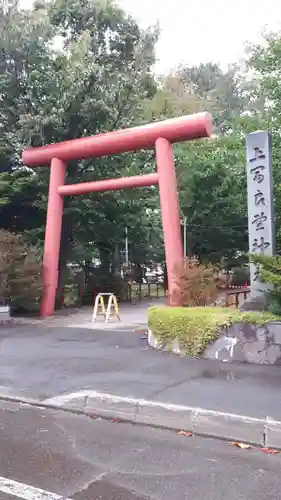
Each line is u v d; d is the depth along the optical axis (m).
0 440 5.04
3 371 7.79
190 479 4.10
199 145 21.59
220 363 7.94
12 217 18.66
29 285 14.34
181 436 5.15
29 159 15.07
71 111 15.71
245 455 4.61
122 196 18.19
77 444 4.90
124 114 16.98
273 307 8.27
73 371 7.68
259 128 14.11
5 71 16.77
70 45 17.39
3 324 13.12
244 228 23.94
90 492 3.87
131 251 25.88
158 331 9.15
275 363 7.75
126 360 8.31
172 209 12.75
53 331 11.77
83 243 19.97
